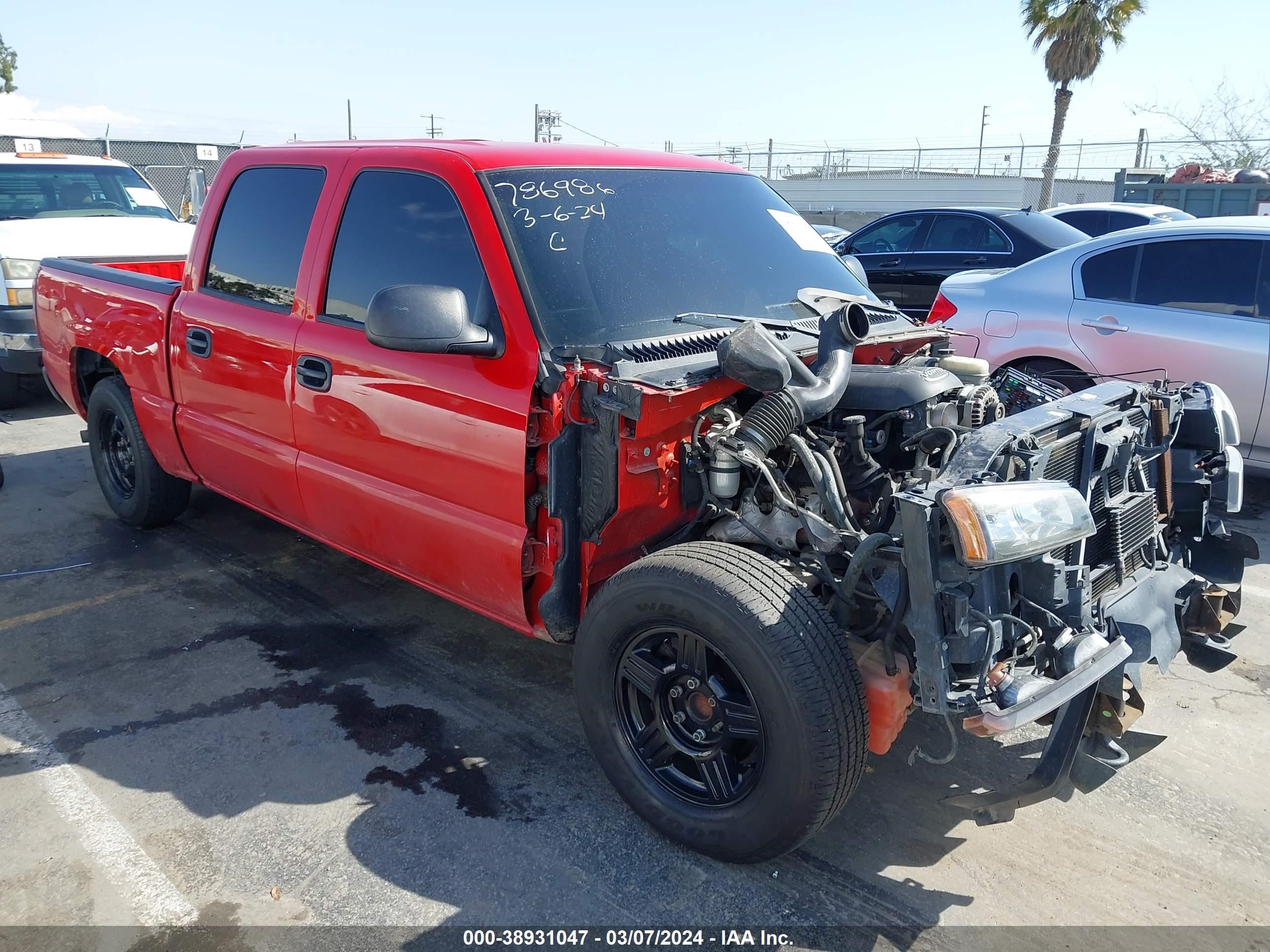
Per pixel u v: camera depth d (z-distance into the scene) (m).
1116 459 2.97
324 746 3.35
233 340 4.01
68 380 5.41
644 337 3.05
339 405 3.50
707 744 2.73
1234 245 5.49
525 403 2.85
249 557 5.03
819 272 3.83
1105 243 5.99
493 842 2.87
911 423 2.96
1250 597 4.61
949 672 2.41
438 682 3.79
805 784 2.45
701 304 3.32
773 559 2.93
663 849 2.85
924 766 3.29
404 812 3.00
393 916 2.57
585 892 2.67
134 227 8.62
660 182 3.67
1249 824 3.01
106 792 3.08
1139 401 3.17
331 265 3.62
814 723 2.40
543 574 3.05
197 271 4.34
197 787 3.11
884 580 2.61
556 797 3.09
